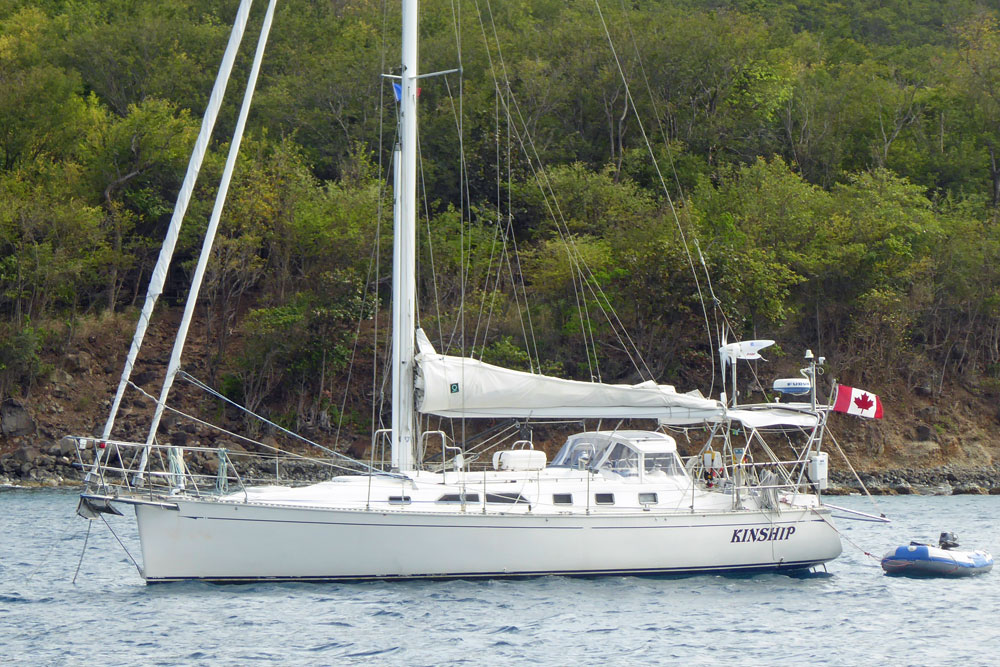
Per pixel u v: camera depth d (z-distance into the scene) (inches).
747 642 1286.9
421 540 1455.5
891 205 4170.8
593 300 3804.1
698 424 1835.6
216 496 1476.4
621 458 1616.6
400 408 1535.4
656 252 3609.7
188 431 3484.3
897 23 7308.1
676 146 4746.6
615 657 1210.6
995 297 3978.8
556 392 1519.4
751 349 1676.9
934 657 1242.0
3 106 4222.4
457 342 3703.3
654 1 6200.8
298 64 5187.0
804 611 1450.5
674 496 1578.5
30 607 1405.0
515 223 4311.0
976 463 3700.8
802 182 4414.4
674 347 3673.7
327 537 1439.5
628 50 4862.2
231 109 4820.4
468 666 1168.2
